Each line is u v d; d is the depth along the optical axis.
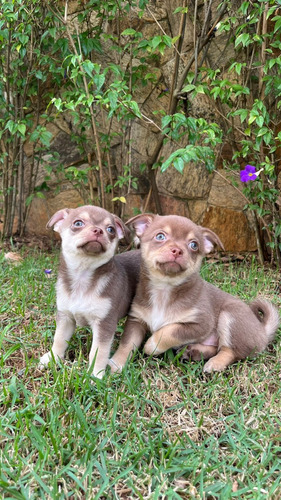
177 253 0.54
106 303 0.56
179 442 0.44
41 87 1.05
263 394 0.52
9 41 0.92
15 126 0.87
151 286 0.58
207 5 0.92
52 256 1.00
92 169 1.04
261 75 0.87
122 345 0.59
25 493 0.36
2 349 0.59
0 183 1.12
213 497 0.39
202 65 0.96
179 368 0.57
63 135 1.09
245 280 0.88
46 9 0.94
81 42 0.89
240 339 0.59
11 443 0.42
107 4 0.87
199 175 1.04
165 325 0.59
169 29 0.98
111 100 0.73
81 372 0.54
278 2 0.71
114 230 0.57
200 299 0.59
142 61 0.94
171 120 0.75
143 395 0.51
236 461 0.43
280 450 0.44
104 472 0.39
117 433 0.45
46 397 0.47
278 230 0.89
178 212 1.08
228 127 0.97
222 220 1.05
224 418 0.48
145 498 0.37
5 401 0.47
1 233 1.10
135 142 1.06
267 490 0.39
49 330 0.63
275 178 0.89
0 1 0.88
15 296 0.73
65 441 0.42
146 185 1.08
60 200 1.13
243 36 0.75
